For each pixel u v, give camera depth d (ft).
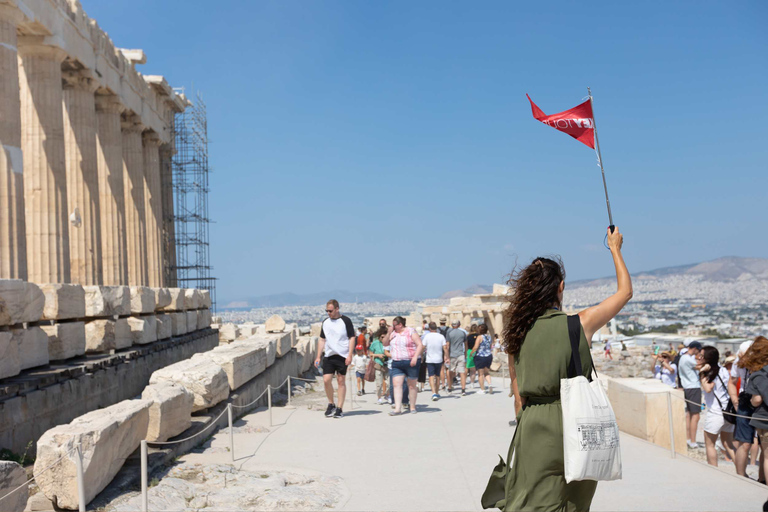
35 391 35.04
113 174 101.91
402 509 23.59
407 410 51.06
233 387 44.29
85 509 21.76
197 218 162.61
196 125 162.09
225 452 33.45
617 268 14.30
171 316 80.33
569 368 12.86
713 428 34.14
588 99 16.58
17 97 64.90
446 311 139.44
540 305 13.43
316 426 42.37
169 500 23.81
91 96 91.04
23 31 73.82
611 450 12.34
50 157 76.23
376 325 137.39
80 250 88.07
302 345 83.51
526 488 13.01
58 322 45.93
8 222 62.13
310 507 23.89
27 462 30.40
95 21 92.27
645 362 111.55
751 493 25.36
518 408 13.84
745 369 29.89
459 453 33.63
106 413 25.95
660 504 23.88
